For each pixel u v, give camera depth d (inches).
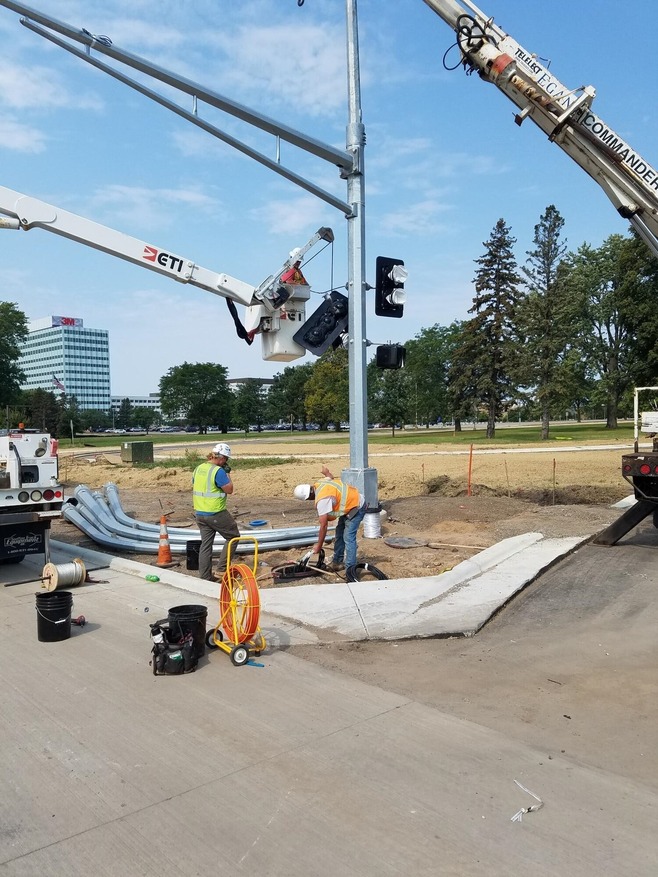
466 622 264.1
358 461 446.9
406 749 167.6
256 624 228.5
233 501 713.0
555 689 205.8
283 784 151.8
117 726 182.1
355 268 442.0
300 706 193.6
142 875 122.6
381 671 221.0
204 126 385.1
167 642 220.2
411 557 386.9
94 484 944.9
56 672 222.5
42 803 146.1
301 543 432.8
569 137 391.2
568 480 770.8
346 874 122.0
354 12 434.3
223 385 5270.7
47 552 362.6
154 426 7180.1
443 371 3075.8
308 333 441.4
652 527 455.8
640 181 378.9
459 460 1097.4
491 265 2235.5
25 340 3191.4
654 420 407.8
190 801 145.7
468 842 130.4
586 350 2503.7
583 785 150.7
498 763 160.6
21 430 358.6
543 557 363.6
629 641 248.2
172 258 409.1
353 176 439.2
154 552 431.8
